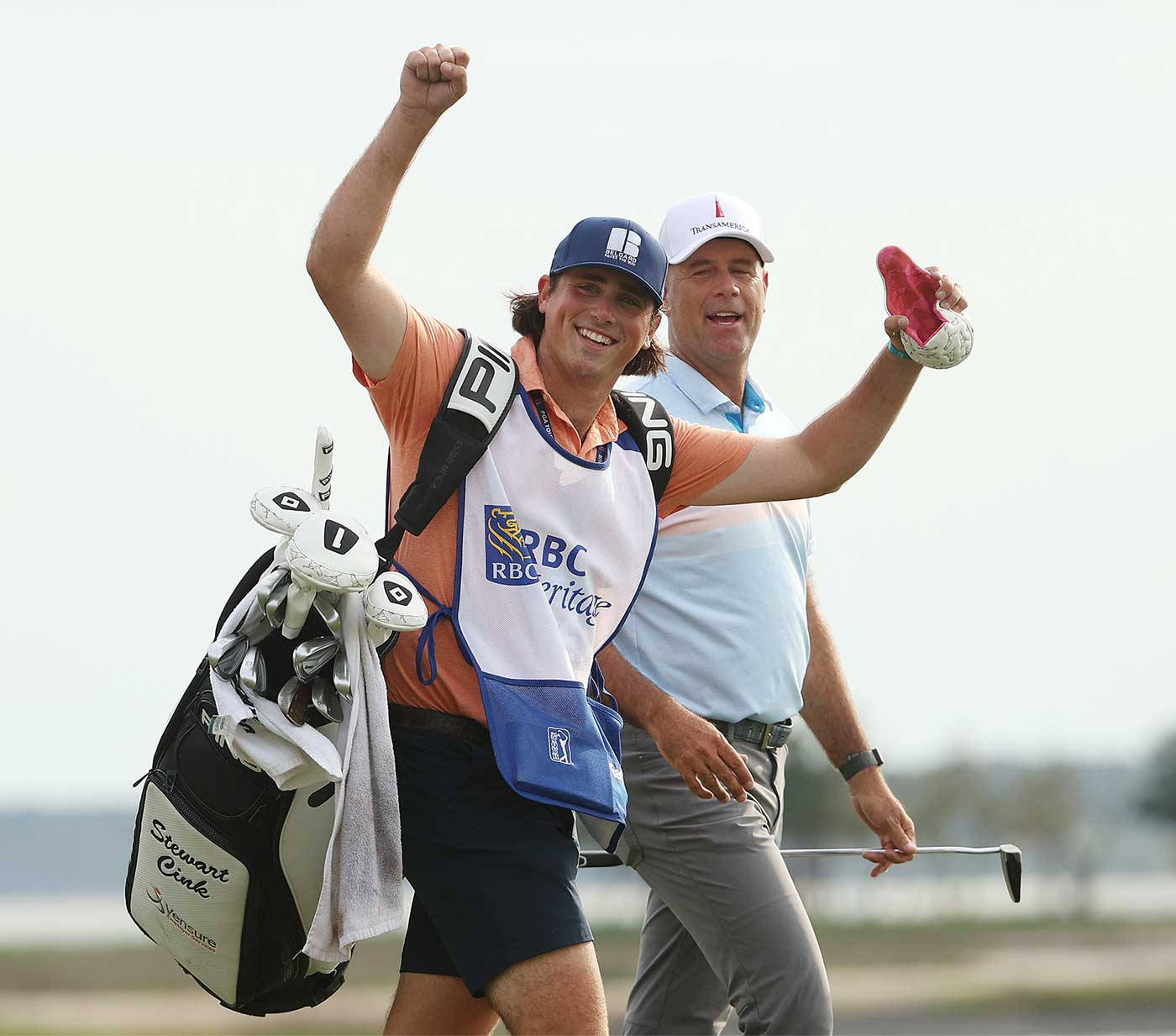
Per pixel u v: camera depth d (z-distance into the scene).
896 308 14.28
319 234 12.55
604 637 14.03
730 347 18.67
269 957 13.34
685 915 17.34
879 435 14.95
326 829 12.95
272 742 12.45
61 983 87.00
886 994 81.38
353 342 12.94
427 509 12.95
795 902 16.95
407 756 13.22
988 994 80.19
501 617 13.16
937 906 194.50
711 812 17.02
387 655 13.18
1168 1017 68.06
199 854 12.87
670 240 18.77
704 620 17.47
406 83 12.23
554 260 13.80
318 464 13.10
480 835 13.10
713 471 14.83
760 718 17.72
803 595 18.41
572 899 13.27
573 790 13.07
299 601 12.41
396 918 12.59
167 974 96.81
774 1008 16.78
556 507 13.44
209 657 12.44
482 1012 14.45
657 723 15.88
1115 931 145.50
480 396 13.11
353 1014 67.31
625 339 13.64
